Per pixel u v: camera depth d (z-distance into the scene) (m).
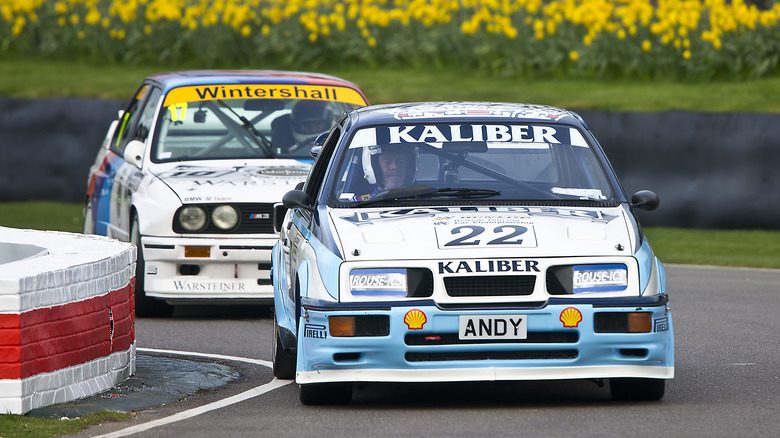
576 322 20.06
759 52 71.25
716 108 64.31
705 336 29.77
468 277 20.19
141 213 33.16
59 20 82.75
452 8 75.75
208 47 80.69
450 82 74.81
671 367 20.62
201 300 32.62
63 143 61.31
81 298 21.78
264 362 26.89
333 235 21.14
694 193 52.16
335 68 80.19
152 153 35.25
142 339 30.20
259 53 80.00
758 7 83.38
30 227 54.44
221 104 36.28
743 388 22.83
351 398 21.78
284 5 80.56
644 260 20.72
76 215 58.47
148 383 23.42
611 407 20.95
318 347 20.28
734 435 18.34
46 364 20.83
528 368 20.11
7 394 20.16
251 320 33.62
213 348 28.88
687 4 69.75
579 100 67.69
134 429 19.62
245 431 19.38
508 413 20.48
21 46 84.81
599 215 21.86
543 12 76.25
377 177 23.02
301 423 19.95
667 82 72.06
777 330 30.55
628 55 73.19
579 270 20.41
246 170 34.19
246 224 32.53
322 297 20.44
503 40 76.44
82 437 19.06
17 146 61.75
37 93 72.62
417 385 23.56
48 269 20.95
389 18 77.69
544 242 20.64
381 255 20.42
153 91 38.06
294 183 33.22
